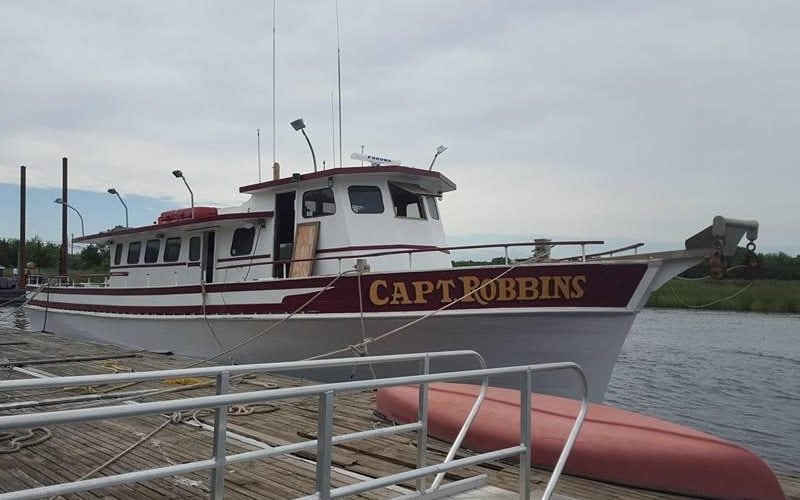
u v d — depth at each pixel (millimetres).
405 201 11211
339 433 6703
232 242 12383
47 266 61156
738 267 8109
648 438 5246
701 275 8320
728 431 12156
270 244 11695
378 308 9445
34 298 19000
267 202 11938
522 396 4285
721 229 7879
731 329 31016
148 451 5902
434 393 6734
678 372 18328
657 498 4918
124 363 11461
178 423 6961
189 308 12008
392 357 4316
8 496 2533
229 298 11250
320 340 10164
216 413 3186
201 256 12906
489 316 8633
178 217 13633
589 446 5324
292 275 10984
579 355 8438
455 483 4762
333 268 10586
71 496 4684
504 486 5047
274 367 3582
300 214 11188
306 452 5914
